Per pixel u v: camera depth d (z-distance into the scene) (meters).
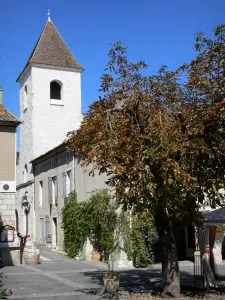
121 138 11.54
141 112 12.11
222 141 11.53
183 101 12.45
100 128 11.97
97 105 12.72
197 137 11.62
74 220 25.77
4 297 10.65
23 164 38.59
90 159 11.67
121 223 22.08
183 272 19.50
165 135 11.26
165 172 11.04
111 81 12.77
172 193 11.69
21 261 22.98
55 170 30.72
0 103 23.52
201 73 11.98
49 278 17.92
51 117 38.16
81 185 26.30
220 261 22.91
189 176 10.95
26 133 38.69
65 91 39.03
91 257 24.55
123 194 11.84
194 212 13.59
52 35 40.28
